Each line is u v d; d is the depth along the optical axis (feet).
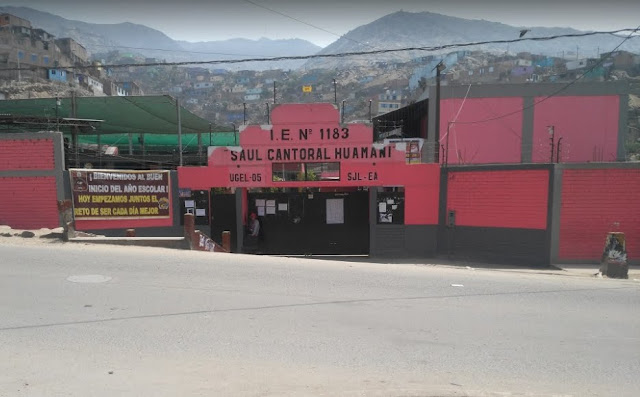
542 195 43.24
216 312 19.69
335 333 17.71
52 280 23.80
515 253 44.78
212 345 16.01
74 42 322.55
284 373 13.97
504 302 23.45
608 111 82.79
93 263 28.32
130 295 21.67
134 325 17.69
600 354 16.47
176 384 12.96
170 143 111.75
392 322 19.33
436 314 20.75
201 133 103.65
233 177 50.24
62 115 73.41
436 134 67.97
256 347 15.99
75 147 58.65
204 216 50.31
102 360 14.44
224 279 25.82
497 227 45.80
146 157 89.71
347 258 49.34
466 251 47.80
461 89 83.25
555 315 21.35
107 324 17.67
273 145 50.08
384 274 29.73
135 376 13.39
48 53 279.28
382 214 49.73
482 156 83.30
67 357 14.57
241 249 50.21
